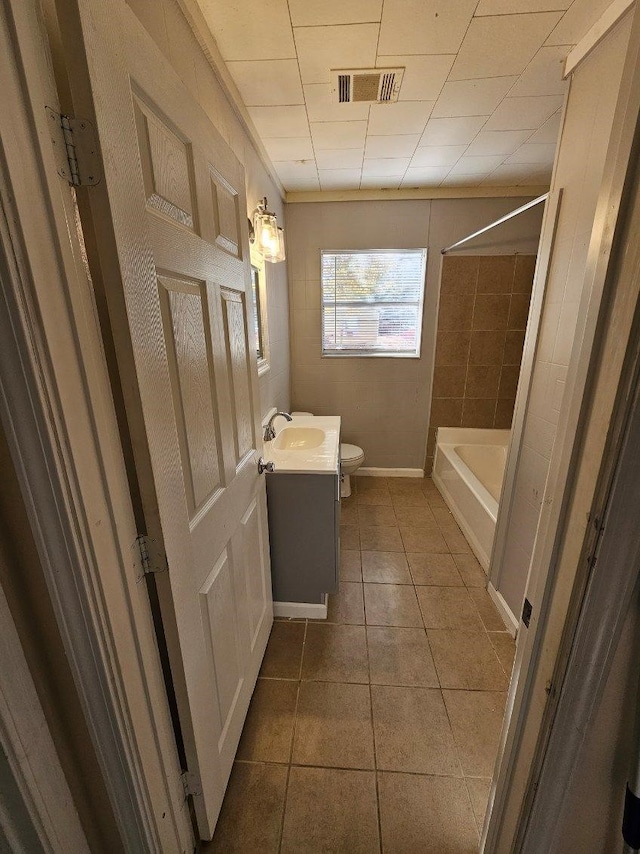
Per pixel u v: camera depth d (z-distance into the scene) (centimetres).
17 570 60
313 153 219
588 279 53
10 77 43
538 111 175
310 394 337
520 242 289
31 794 62
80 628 61
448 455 303
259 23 122
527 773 68
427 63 142
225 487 108
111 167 56
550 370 150
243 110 168
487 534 218
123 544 67
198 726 91
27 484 53
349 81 152
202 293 92
